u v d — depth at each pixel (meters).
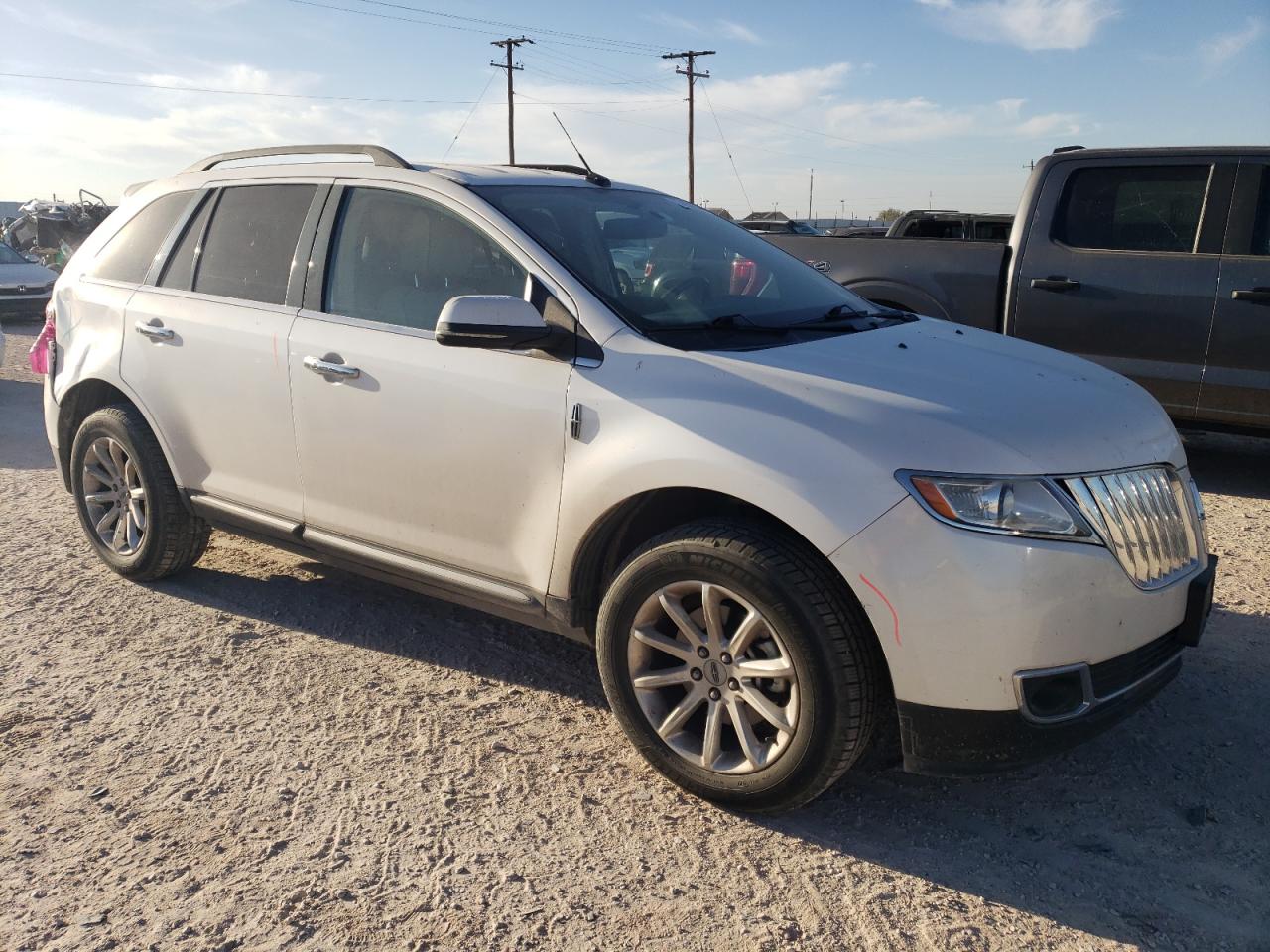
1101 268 6.51
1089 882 2.75
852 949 2.50
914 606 2.66
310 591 4.77
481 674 3.95
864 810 3.09
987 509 2.66
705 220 4.30
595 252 3.56
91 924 2.56
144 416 4.50
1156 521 2.95
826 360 3.15
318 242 3.99
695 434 2.93
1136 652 2.87
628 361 3.16
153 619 4.45
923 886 2.74
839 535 2.70
